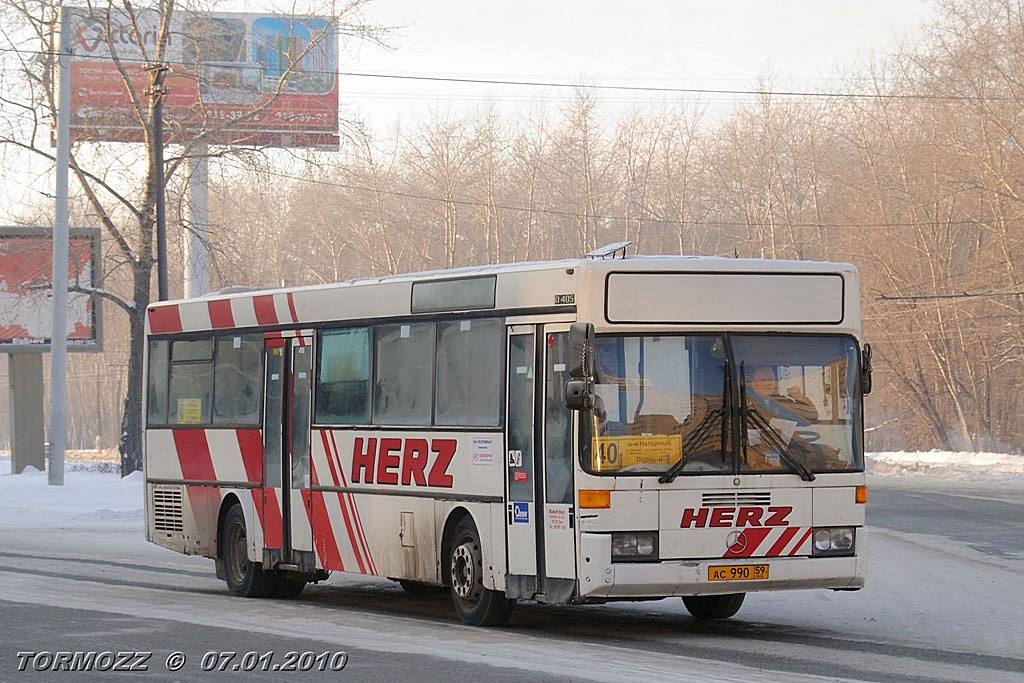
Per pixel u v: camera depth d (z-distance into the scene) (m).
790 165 98.81
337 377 18.88
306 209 102.50
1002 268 76.25
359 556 18.23
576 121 99.38
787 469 15.01
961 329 81.81
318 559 19.02
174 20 52.75
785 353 15.23
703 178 103.62
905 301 83.25
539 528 15.23
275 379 20.11
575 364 14.36
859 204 85.62
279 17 53.28
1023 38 72.94
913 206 82.12
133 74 62.16
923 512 37.53
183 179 52.81
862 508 15.24
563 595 14.85
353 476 18.38
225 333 21.33
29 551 28.12
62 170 44.06
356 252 101.81
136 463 51.75
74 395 147.62
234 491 20.77
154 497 22.88
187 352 22.27
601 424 14.66
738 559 14.77
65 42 43.94
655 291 14.95
